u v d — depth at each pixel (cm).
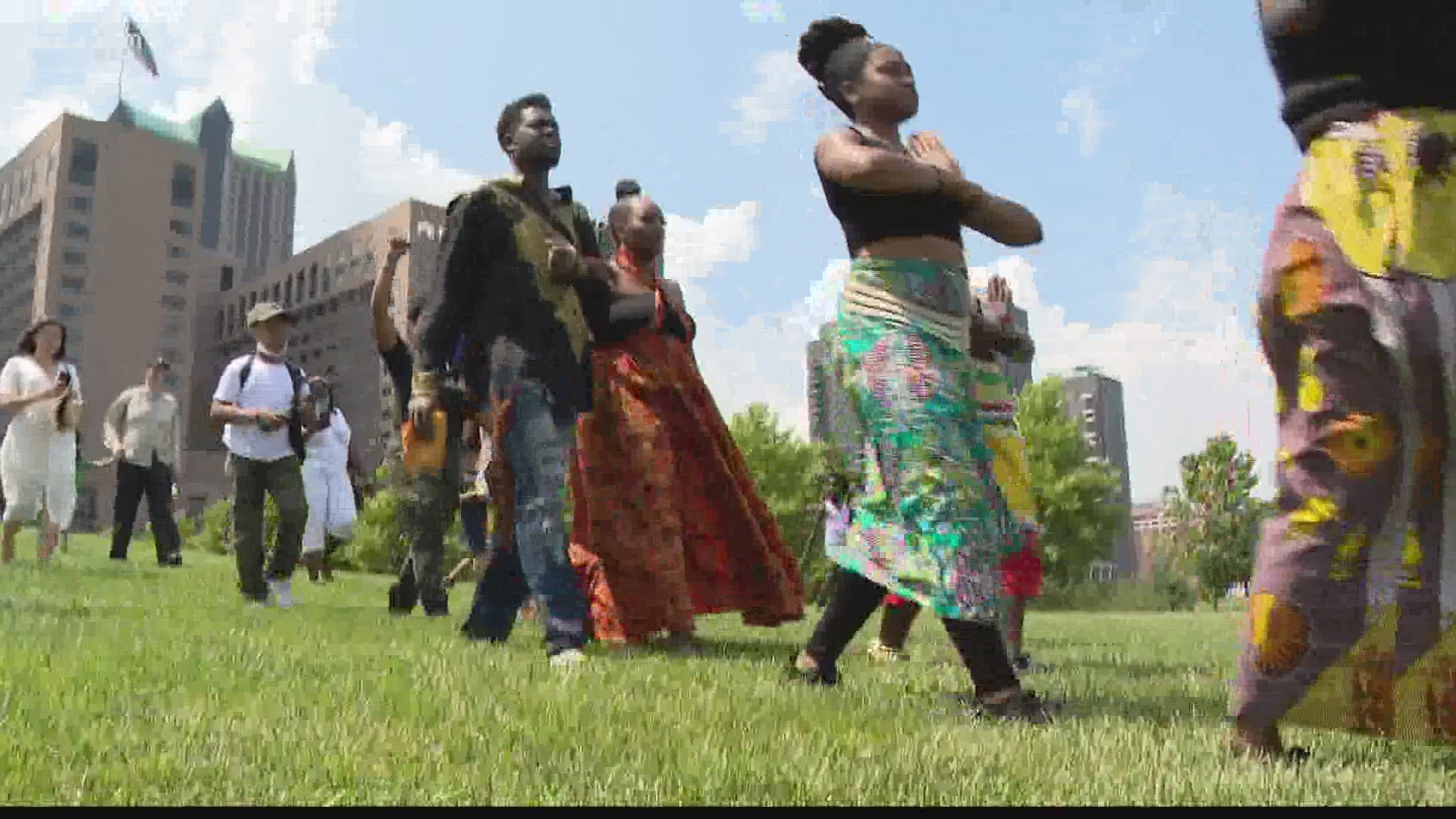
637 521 523
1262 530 247
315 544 1191
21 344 982
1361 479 231
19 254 15675
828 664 362
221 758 208
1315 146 248
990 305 435
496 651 446
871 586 354
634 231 561
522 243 461
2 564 899
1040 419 4372
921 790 196
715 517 551
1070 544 4253
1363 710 231
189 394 15375
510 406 453
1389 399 231
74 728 232
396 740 229
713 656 488
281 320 766
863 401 343
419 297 639
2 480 973
